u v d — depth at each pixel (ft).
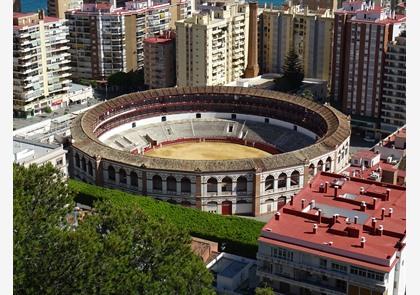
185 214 572.51
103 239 347.97
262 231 422.82
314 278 413.18
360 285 393.50
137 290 329.72
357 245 402.72
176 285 335.06
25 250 312.29
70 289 310.45
